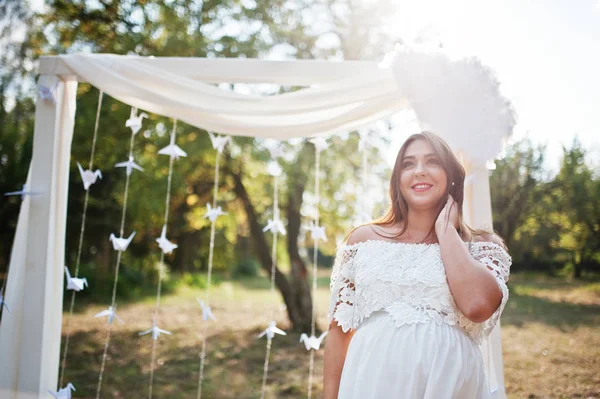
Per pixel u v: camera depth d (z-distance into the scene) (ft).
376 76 9.27
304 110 9.41
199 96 9.56
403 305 5.72
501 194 27.94
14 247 9.37
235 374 18.58
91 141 22.27
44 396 9.10
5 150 30.99
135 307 33.12
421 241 6.31
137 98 9.61
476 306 5.34
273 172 11.14
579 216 27.25
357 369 5.70
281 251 49.85
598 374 16.52
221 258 52.11
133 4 20.04
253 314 31.07
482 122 7.52
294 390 16.87
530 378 16.53
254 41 19.84
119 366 19.12
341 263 6.50
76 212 34.86
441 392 5.26
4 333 9.06
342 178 23.59
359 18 21.36
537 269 30.40
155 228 33.53
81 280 9.44
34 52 24.62
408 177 6.35
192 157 21.77
